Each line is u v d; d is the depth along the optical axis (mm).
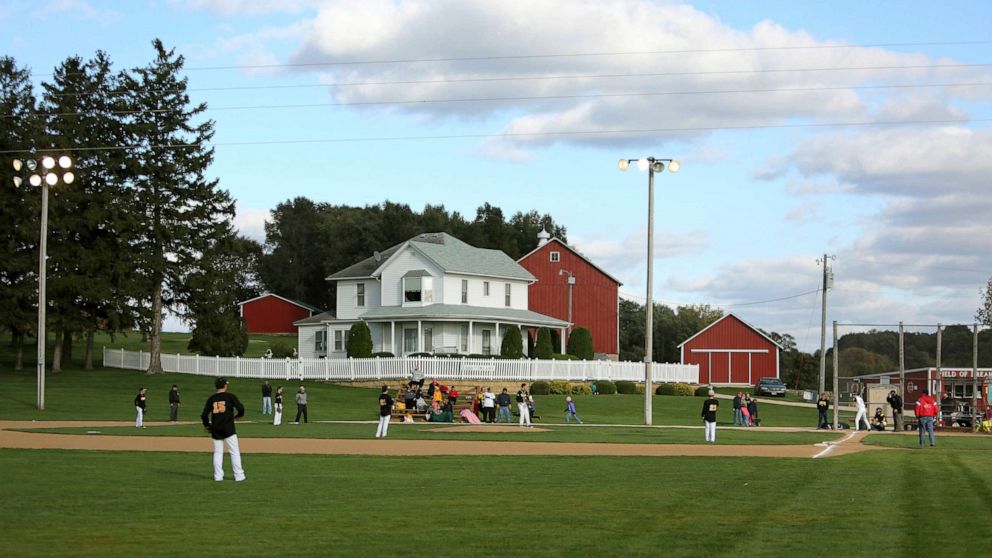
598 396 66312
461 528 15711
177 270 74438
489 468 25219
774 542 14484
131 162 72125
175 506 17953
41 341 50312
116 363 79000
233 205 76688
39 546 14141
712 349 96312
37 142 67938
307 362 69625
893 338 108000
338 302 83125
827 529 15602
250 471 23984
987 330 89125
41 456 27594
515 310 81750
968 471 25047
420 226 134000
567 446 33500
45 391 59938
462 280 78500
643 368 75938
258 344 108312
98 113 72812
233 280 81000
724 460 28172
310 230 143625
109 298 70625
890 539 14711
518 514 17156
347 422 47969
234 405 21734
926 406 35688
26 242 69875
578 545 14258
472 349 75062
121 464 25438
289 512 17328
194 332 77375
